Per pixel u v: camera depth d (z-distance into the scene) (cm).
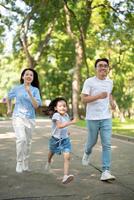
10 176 805
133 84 5159
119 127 2222
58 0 2077
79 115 3156
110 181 770
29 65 3406
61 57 3950
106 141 788
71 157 1052
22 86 821
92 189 708
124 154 1139
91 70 3891
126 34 3291
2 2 3034
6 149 1198
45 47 3562
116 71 3903
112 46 3738
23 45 3359
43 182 755
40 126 2278
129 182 768
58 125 751
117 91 4612
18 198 644
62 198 646
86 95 806
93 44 3631
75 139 1536
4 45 4141
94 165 935
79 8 2808
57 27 3291
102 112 800
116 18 2694
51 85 5047
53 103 778
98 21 3250
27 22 3039
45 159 1002
